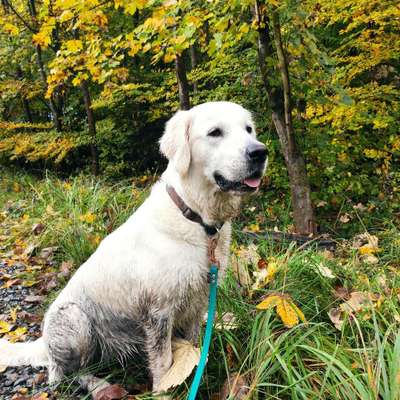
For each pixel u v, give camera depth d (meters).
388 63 2.43
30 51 3.96
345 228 2.08
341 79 2.26
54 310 1.03
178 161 0.90
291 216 2.18
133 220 0.98
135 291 0.93
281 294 0.99
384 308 1.05
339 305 1.09
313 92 1.95
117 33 3.42
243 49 2.40
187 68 3.98
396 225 2.03
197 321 1.01
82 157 4.04
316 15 1.81
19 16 3.52
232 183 0.87
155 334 0.93
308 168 2.24
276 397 0.80
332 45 2.67
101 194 2.04
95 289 0.99
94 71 1.96
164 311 0.91
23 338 1.23
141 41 1.73
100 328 1.02
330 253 1.50
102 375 1.06
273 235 1.79
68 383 1.03
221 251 0.95
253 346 0.94
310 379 0.85
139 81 3.51
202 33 1.80
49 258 1.70
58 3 1.76
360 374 0.80
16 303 1.43
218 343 1.02
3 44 4.01
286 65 1.77
